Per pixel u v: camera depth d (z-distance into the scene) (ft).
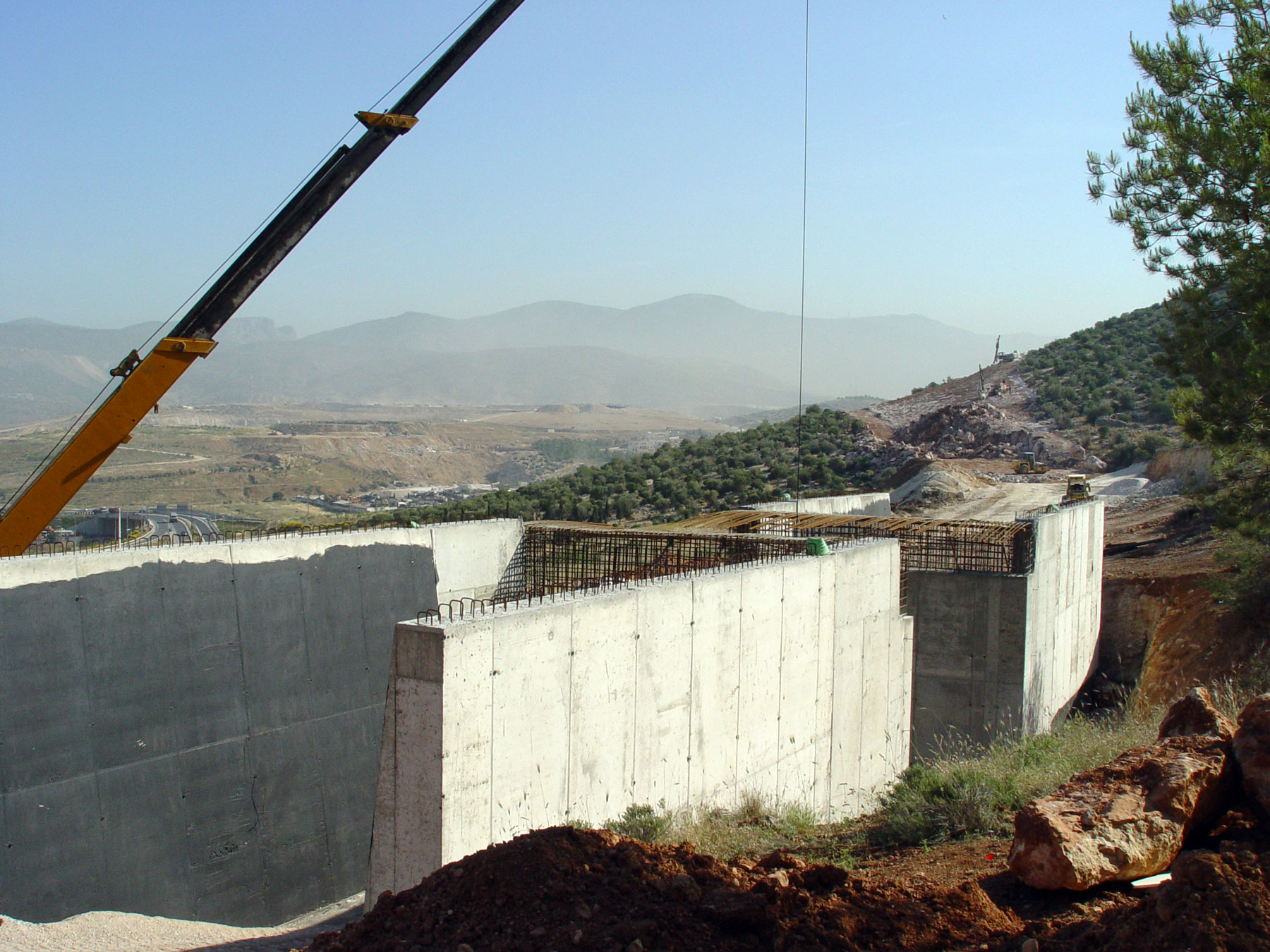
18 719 57.98
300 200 74.18
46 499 70.64
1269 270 57.31
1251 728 27.89
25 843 57.31
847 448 253.65
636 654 47.01
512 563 91.40
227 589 69.77
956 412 261.65
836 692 63.67
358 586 78.28
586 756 44.16
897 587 72.02
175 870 64.03
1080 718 72.28
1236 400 59.31
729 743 53.52
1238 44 60.44
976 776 41.68
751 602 55.01
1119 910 21.62
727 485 225.56
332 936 25.62
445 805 37.27
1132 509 157.17
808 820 48.62
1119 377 271.90
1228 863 20.43
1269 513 73.56
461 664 37.83
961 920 24.23
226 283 73.72
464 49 76.18
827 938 23.02
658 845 28.40
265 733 70.85
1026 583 79.51
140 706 63.93
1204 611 89.10
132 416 72.18
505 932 23.27
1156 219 62.44
